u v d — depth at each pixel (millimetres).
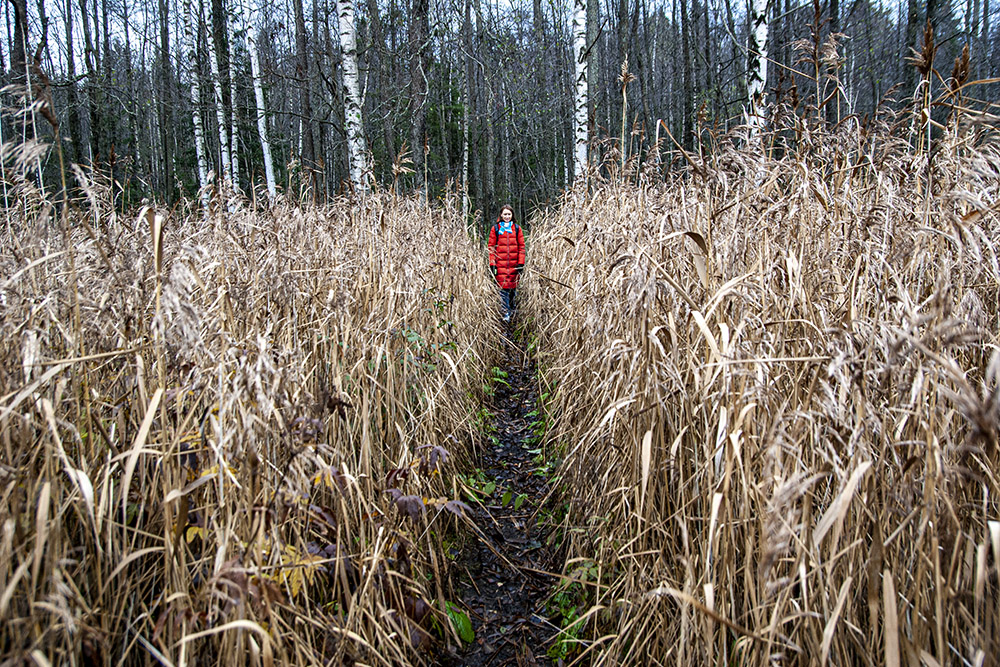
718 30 17766
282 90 18906
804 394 2084
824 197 2469
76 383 2064
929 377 1646
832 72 3312
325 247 3691
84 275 2658
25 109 1968
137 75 21094
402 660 2252
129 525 2193
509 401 5512
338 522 2242
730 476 1952
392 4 14727
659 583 2223
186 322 1841
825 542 1865
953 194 1992
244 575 1728
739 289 2180
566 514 3260
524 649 2600
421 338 3695
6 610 1570
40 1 13961
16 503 1653
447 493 3434
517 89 18578
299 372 2209
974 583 1694
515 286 8445
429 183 16359
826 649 1517
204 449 2064
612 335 3084
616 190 5180
